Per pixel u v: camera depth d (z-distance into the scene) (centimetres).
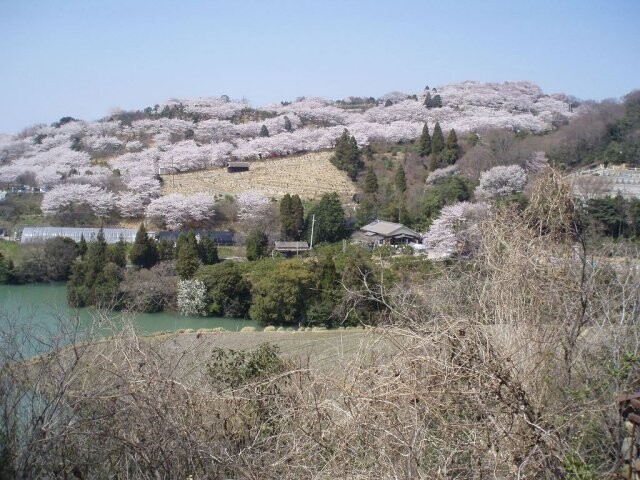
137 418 346
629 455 307
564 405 343
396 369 346
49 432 327
